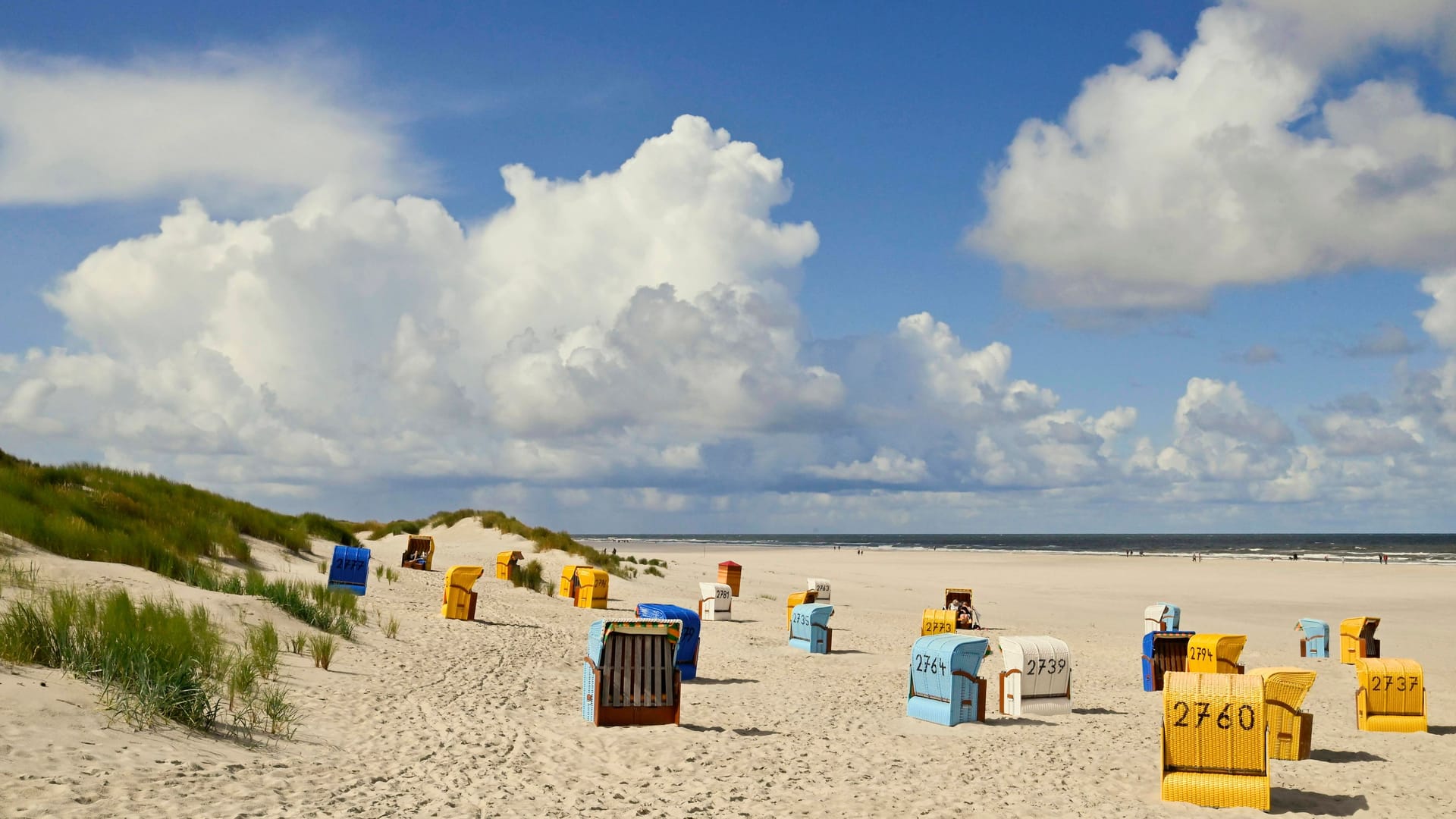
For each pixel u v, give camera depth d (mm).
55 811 5930
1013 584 49719
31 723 7492
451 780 8039
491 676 13875
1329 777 10047
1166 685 8898
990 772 9664
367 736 9445
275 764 7914
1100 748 11172
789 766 9484
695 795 8164
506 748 9469
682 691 14453
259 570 21797
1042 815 8086
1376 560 81438
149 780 6852
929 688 12703
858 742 10984
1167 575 58656
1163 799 8719
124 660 9102
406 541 43188
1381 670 13039
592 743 10117
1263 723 8617
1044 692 13461
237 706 9719
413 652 15203
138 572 15656
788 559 84562
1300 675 11055
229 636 12906
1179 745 8789
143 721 8188
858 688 15297
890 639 22828
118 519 19984
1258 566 69062
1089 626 28312
